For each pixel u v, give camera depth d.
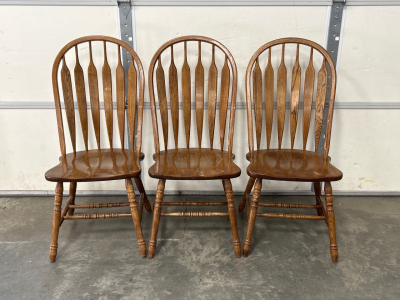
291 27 1.54
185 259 1.24
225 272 1.16
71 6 1.51
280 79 1.44
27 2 1.49
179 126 1.68
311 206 1.42
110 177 1.14
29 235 1.39
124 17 1.52
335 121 1.68
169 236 1.40
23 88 1.61
